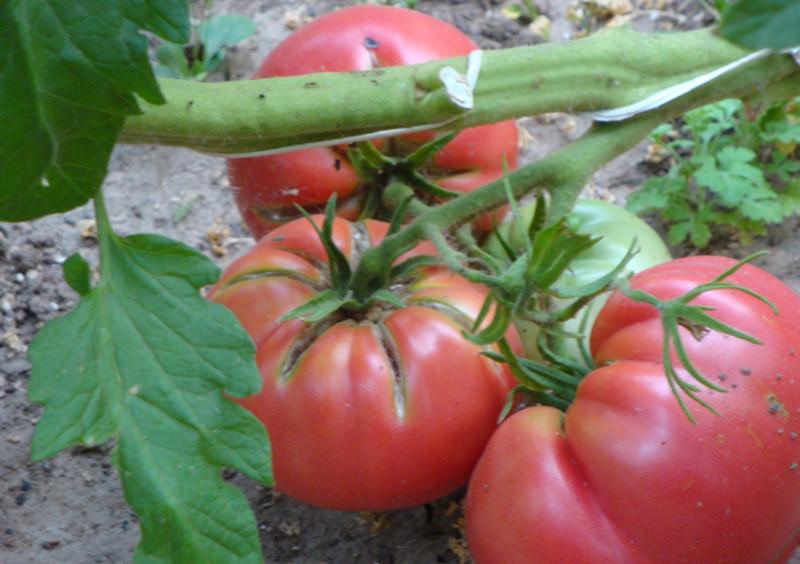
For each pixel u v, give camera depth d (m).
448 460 0.36
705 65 0.39
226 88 0.35
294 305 0.36
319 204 0.42
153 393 0.30
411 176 0.41
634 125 0.39
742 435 0.32
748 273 0.35
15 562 0.40
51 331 0.30
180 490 0.30
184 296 0.31
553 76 0.37
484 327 0.36
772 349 0.33
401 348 0.35
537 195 0.36
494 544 0.33
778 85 0.40
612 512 0.32
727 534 0.32
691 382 0.32
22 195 0.31
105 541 0.41
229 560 0.30
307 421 0.35
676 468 0.31
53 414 0.30
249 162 0.42
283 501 0.42
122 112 0.29
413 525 0.41
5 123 0.29
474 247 0.36
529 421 0.34
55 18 0.28
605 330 0.35
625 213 0.42
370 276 0.36
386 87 0.35
